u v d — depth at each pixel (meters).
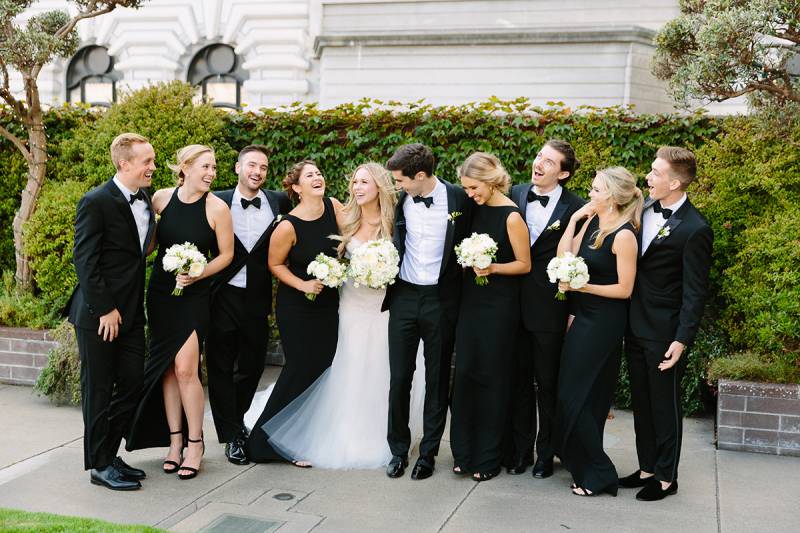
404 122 6.18
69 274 5.79
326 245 4.14
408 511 3.49
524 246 3.79
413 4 9.01
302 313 4.12
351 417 4.16
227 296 4.22
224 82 10.58
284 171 6.47
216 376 4.21
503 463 4.07
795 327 4.50
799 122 4.89
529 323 3.89
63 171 6.59
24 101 6.31
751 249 4.83
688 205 3.68
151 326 3.92
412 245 3.96
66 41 6.27
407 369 3.96
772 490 3.81
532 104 8.52
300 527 3.30
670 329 3.62
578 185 5.72
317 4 9.83
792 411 4.35
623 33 8.12
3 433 4.58
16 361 5.68
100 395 3.67
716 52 4.53
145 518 3.38
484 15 8.84
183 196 3.86
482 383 3.90
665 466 3.68
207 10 10.36
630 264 3.61
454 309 3.95
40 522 3.13
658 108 8.44
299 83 10.02
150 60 10.55
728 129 5.36
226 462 4.16
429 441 3.97
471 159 3.78
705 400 5.43
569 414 3.68
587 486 3.70
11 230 6.84
